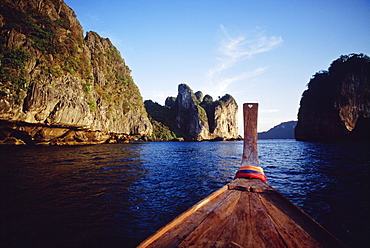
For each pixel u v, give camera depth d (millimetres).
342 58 81750
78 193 7188
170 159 19562
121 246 3855
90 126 41094
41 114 30672
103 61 66125
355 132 65750
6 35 31719
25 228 4527
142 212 5523
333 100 72500
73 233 4332
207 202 2510
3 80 27375
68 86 36938
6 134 30812
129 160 17438
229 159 20188
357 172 11383
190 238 1616
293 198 6715
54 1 47656
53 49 37906
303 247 1515
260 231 1762
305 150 31375
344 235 4293
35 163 14148
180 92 140500
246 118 4789
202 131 123250
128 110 66562
